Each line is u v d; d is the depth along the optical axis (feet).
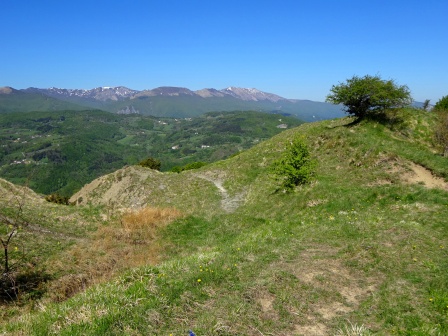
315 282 32.65
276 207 86.53
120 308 28.17
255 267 36.09
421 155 85.15
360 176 84.69
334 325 26.03
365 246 40.57
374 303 28.96
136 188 136.15
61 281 50.34
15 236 62.44
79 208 95.04
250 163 137.49
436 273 33.65
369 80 115.96
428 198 62.75
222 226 85.51
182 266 38.01
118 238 75.46
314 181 89.20
